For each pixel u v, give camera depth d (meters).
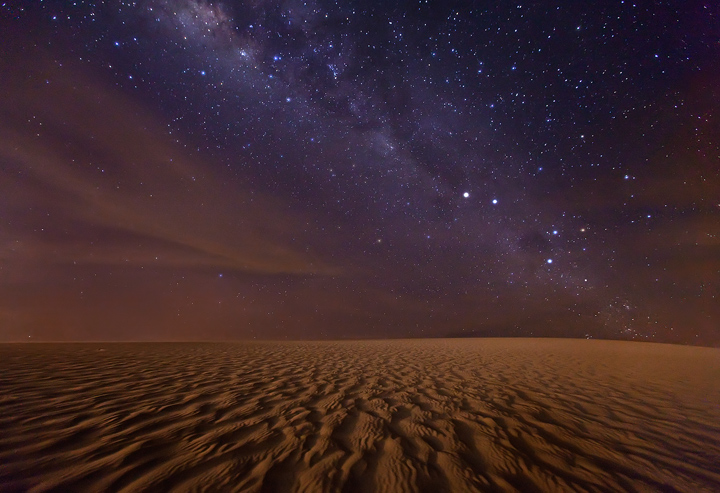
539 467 2.02
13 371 4.21
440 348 9.91
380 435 2.43
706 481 1.91
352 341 14.21
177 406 2.99
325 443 2.25
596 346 10.73
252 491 1.63
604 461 2.12
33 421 2.45
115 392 3.39
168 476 1.74
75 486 1.62
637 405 3.40
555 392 3.93
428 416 2.91
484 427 2.66
